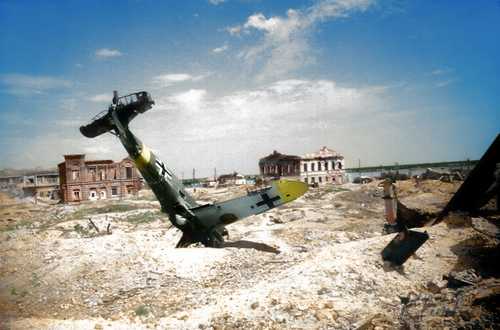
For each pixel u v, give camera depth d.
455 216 15.18
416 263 12.72
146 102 18.70
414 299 10.06
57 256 17.84
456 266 12.16
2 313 11.77
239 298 11.09
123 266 16.09
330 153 73.62
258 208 20.73
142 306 12.19
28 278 15.12
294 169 72.44
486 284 9.86
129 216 38.47
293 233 24.55
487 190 14.67
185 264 16.31
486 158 14.12
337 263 12.62
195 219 21.03
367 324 8.80
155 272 15.58
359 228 27.02
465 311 8.31
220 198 55.22
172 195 20.61
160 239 25.72
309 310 9.80
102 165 56.47
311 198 49.53
